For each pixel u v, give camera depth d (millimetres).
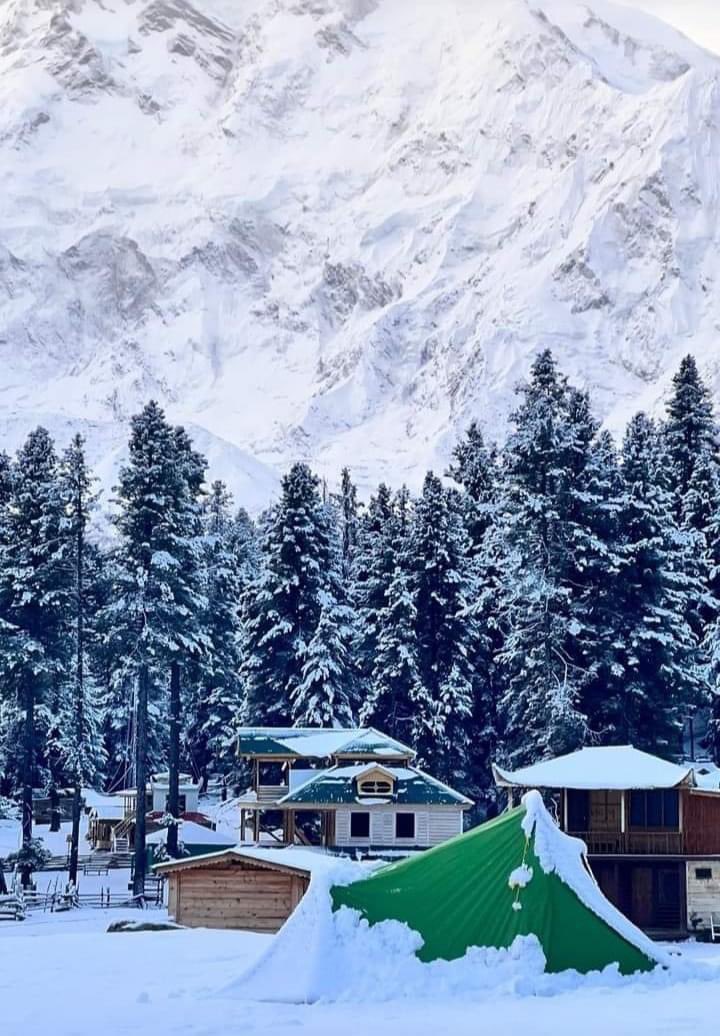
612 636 76938
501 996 28406
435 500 86500
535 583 76188
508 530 78562
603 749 65312
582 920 30078
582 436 81438
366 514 114625
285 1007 27594
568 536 77625
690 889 62281
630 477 82938
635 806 62969
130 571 75125
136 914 66812
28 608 76625
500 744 85938
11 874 81125
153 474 75375
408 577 85062
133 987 30312
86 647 80562
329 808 73312
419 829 73438
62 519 76625
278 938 30141
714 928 61594
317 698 84750
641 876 62969
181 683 86125
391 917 30266
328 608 86750
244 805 76312
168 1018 26281
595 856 61969
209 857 52562
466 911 30281
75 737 79125
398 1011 26906
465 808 74000
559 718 73188
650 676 78188
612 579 78000
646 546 78562
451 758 83875
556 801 66688
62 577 76750
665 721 77938
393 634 84188
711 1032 23688
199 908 52531
